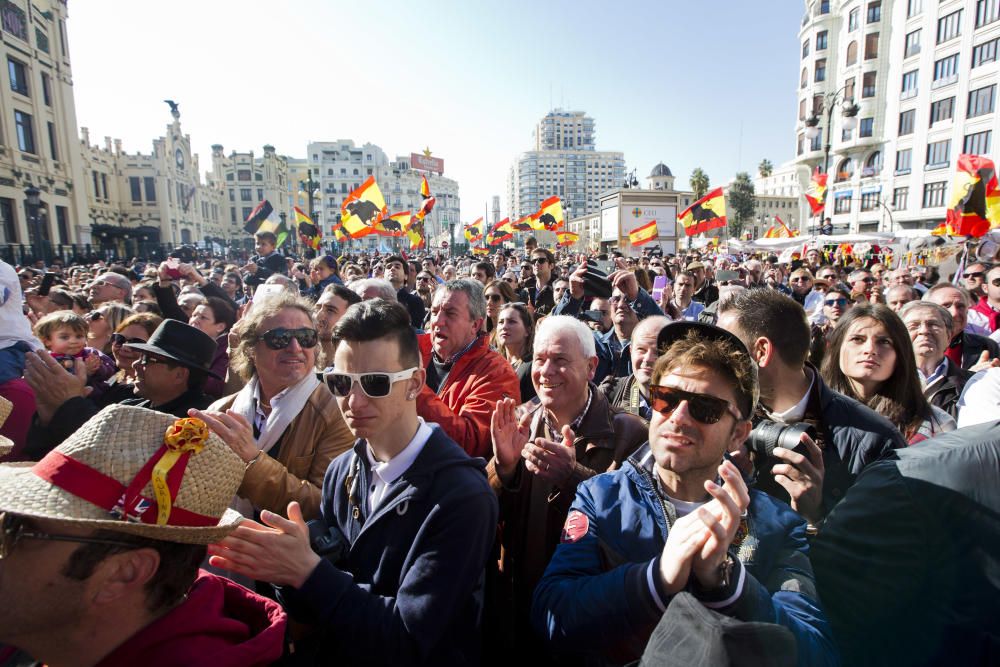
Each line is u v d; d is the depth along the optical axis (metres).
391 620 1.65
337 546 1.94
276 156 83.94
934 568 1.42
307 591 1.62
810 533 1.75
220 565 1.57
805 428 1.90
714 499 1.33
